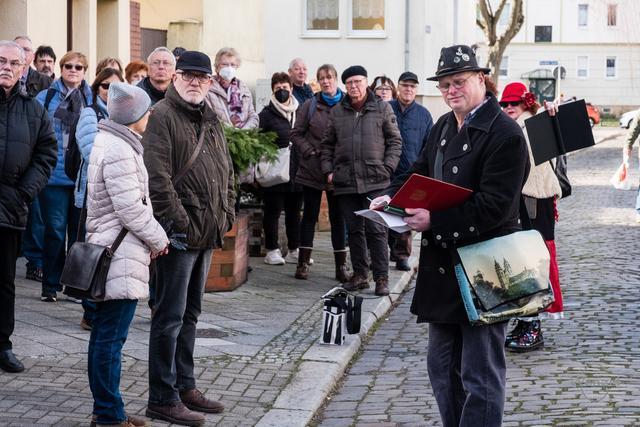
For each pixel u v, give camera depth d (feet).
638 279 43.42
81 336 29.99
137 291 21.16
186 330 23.84
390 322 35.60
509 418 23.63
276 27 104.17
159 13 67.62
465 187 19.24
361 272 39.42
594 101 256.52
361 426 23.67
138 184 21.09
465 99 19.38
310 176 41.45
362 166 38.29
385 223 18.89
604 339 31.86
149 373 22.93
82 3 53.98
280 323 33.63
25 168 26.27
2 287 26.00
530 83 249.55
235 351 29.53
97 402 21.56
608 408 24.18
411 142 45.09
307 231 41.93
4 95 26.04
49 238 34.30
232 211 24.26
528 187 29.89
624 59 254.47
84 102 34.53
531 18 255.09
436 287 19.61
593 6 253.24
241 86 41.50
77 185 30.81
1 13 47.73
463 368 19.49
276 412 24.14
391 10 102.27
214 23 70.90
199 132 23.17
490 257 19.02
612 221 65.62
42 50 41.24
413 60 102.32
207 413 23.88
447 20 108.27
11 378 25.49
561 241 56.08
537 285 19.11
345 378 28.25
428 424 23.67
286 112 43.47
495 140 19.03
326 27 103.91
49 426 21.99
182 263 22.66
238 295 38.22
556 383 26.58
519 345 30.22
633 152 145.28
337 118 38.75
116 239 21.07
